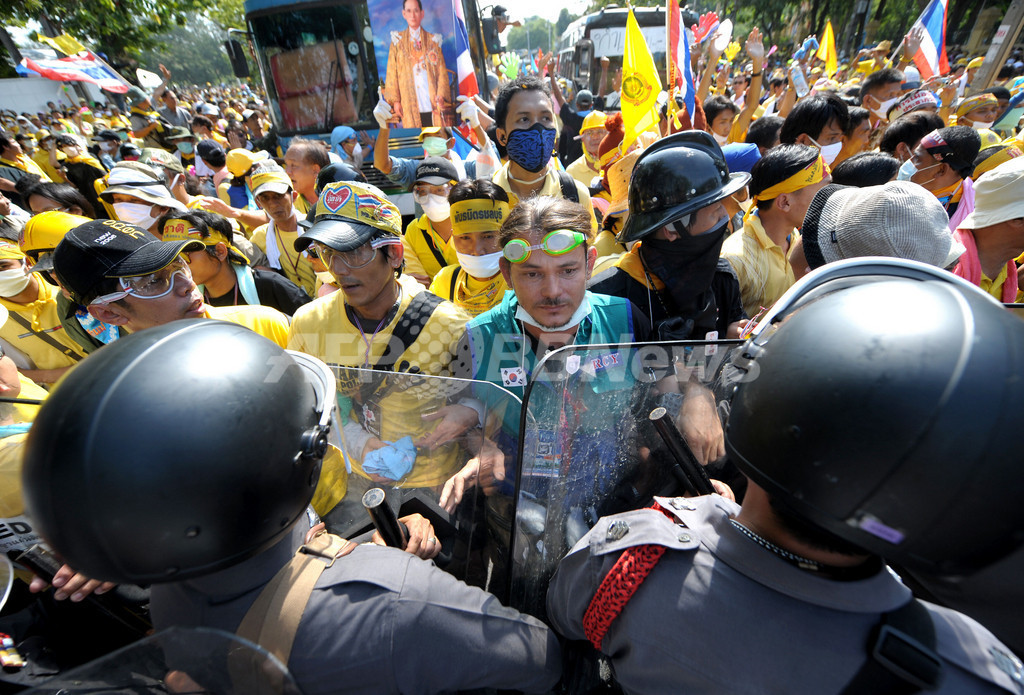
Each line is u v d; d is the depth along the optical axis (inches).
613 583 30.7
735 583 27.6
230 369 26.5
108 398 24.2
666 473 43.4
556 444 40.4
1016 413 20.0
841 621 25.6
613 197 91.6
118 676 25.0
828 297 25.8
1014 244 71.0
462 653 31.8
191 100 1096.2
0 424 43.8
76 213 138.8
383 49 170.6
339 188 57.6
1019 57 425.1
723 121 186.7
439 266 114.6
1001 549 21.2
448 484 42.8
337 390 45.3
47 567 37.6
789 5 1003.9
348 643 28.9
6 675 36.4
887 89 188.4
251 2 217.0
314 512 40.1
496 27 356.8
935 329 21.6
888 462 20.8
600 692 40.3
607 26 433.7
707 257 62.7
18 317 80.1
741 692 26.3
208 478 24.2
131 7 828.6
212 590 30.0
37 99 655.1
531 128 105.0
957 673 24.4
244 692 25.0
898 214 54.4
